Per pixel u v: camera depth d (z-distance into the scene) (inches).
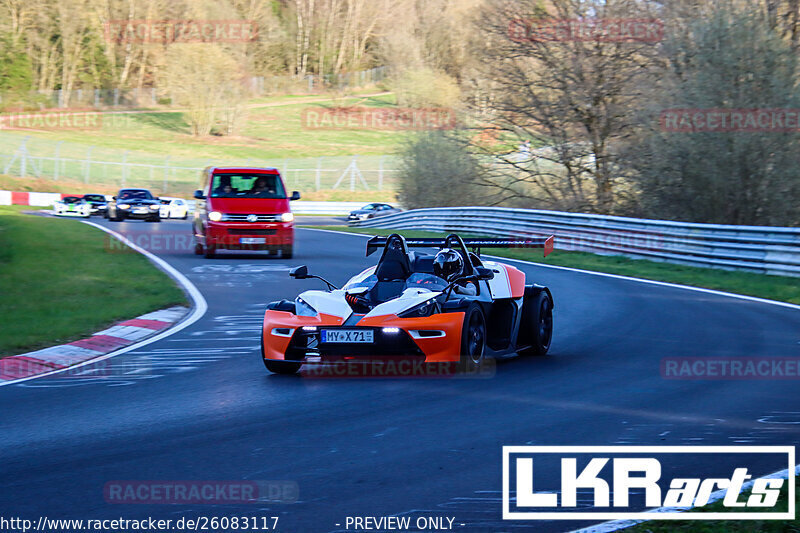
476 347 783.1
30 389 722.2
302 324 755.4
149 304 1234.6
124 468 486.6
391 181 6525.6
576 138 2955.2
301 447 528.4
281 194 2048.5
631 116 2783.0
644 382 735.1
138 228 3080.7
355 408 636.7
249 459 503.2
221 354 893.8
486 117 3184.1
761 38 2207.2
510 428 572.4
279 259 1990.7
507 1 2974.9
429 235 2962.6
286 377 770.2
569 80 2935.5
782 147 2198.6
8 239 2076.8
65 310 1152.2
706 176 2274.9
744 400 663.8
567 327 1077.1
